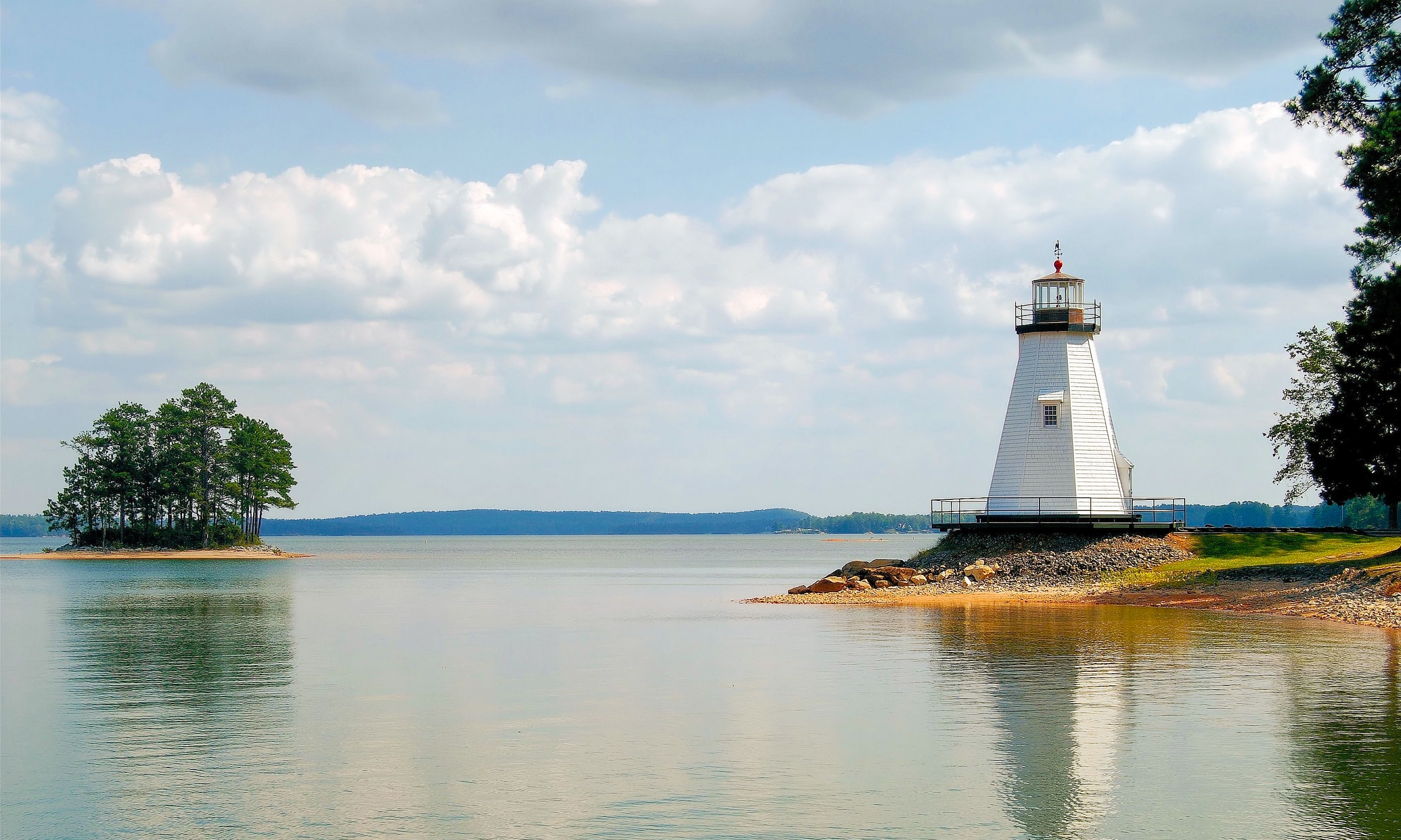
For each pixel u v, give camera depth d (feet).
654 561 630.33
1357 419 213.46
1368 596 170.91
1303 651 131.44
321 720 99.91
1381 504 522.47
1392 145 155.02
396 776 80.53
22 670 133.59
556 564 564.71
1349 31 163.43
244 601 266.77
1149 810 70.64
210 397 618.44
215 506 628.28
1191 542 233.14
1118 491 242.78
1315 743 85.61
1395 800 72.02
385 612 226.99
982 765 81.30
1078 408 241.96
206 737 93.35
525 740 91.25
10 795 76.38
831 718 97.96
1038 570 227.40
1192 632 150.82
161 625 195.21
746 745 88.58
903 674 120.98
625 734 92.84
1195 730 90.48
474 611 228.22
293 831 68.74
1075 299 245.86
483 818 70.85
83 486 611.47
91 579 386.32
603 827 68.85
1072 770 79.61
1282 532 240.32
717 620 192.65
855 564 268.21
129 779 80.12
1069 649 136.77
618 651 148.25
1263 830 66.64
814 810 71.61
